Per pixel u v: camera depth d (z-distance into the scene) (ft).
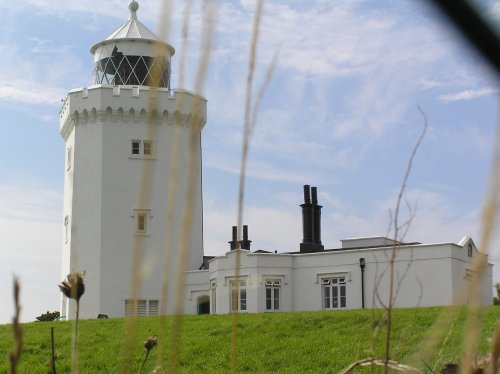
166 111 146.82
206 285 146.00
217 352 58.70
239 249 6.23
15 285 4.38
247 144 5.69
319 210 160.56
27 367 53.47
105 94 154.51
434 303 124.67
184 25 4.86
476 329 4.41
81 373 52.60
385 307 7.13
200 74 4.79
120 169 153.89
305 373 49.60
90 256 150.92
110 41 166.20
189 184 5.32
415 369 6.54
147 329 66.03
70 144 160.35
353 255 136.05
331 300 137.49
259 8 5.45
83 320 86.89
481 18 8.96
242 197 5.86
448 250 124.47
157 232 146.41
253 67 5.51
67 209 159.33
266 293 138.00
